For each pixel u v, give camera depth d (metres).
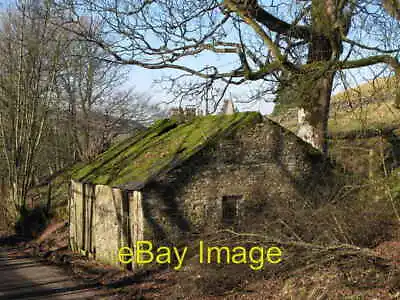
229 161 15.34
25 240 26.06
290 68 10.54
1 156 32.69
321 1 10.70
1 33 29.94
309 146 15.26
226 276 11.66
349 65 10.43
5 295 13.61
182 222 14.78
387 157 14.34
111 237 16.94
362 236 10.84
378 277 9.34
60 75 30.84
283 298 10.14
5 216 31.20
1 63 30.47
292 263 10.85
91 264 17.75
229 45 12.50
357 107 12.53
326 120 14.65
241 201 15.43
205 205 15.05
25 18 27.41
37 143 30.09
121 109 34.69
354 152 14.81
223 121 16.56
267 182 15.69
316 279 10.02
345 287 9.36
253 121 15.56
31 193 33.38
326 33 10.62
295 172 15.91
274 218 11.98
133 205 15.20
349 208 11.34
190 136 16.97
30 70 29.30
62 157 37.78
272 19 12.89
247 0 10.68
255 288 11.11
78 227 20.69
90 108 34.25
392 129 14.96
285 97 11.43
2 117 31.23
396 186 12.00
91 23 13.06
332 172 14.73
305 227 10.99
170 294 12.17
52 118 34.03
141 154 18.16
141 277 14.21
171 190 14.71
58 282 15.14
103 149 30.72
